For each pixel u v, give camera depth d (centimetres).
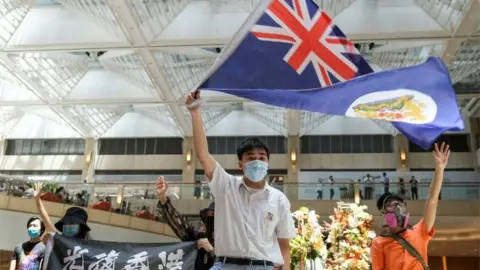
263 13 281
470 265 1770
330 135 2638
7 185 1223
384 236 347
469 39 1684
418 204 1617
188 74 2178
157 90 2125
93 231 1348
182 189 1603
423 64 269
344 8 1662
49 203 1286
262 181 257
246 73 271
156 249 378
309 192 1666
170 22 1780
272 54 280
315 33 294
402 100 269
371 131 2586
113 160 2712
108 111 2581
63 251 385
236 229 240
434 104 271
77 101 2259
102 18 1727
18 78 2025
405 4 1742
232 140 2708
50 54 1961
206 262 373
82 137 2730
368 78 263
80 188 1468
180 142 2734
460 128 268
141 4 1584
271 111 2511
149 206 1525
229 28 1742
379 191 1642
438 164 321
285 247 258
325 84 289
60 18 1833
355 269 555
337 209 621
